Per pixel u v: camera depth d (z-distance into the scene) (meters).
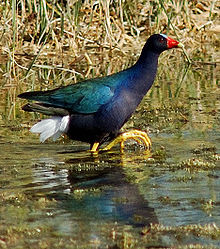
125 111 12.28
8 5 21.02
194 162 11.12
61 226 8.41
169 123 14.23
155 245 7.82
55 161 11.52
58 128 12.34
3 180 10.34
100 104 12.15
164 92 17.41
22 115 15.05
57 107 12.27
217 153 11.80
